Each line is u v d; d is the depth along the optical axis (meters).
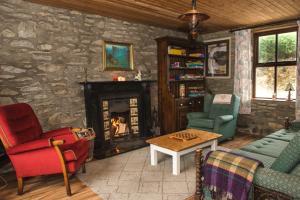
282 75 4.63
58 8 3.68
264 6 3.51
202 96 5.57
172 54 5.07
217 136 3.49
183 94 5.49
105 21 4.27
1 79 3.21
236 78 5.06
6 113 2.63
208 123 4.29
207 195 1.87
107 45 4.33
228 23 4.63
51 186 2.81
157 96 5.30
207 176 1.79
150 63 5.12
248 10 3.72
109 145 4.29
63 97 3.84
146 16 4.18
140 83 4.71
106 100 4.25
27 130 2.87
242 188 1.55
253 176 1.53
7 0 3.20
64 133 3.06
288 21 4.25
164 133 5.17
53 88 3.72
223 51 5.46
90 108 4.00
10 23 3.25
